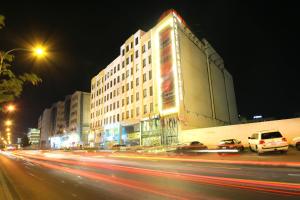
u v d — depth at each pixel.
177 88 39.69
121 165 19.02
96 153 38.28
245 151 24.70
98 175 13.58
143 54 50.47
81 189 9.55
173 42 41.69
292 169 11.98
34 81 7.99
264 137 20.17
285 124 28.83
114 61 62.78
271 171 11.62
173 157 23.44
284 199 6.63
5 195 8.80
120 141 55.19
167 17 43.78
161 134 41.41
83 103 92.50
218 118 50.31
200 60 48.66
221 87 55.78
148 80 47.81
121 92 57.44
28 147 138.12
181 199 7.17
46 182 11.84
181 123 38.44
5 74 7.75
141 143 46.91
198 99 44.25
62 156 38.28
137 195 7.96
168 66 41.94
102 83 68.88
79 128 89.31
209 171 12.79
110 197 7.88
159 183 10.00
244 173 11.43
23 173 16.23
